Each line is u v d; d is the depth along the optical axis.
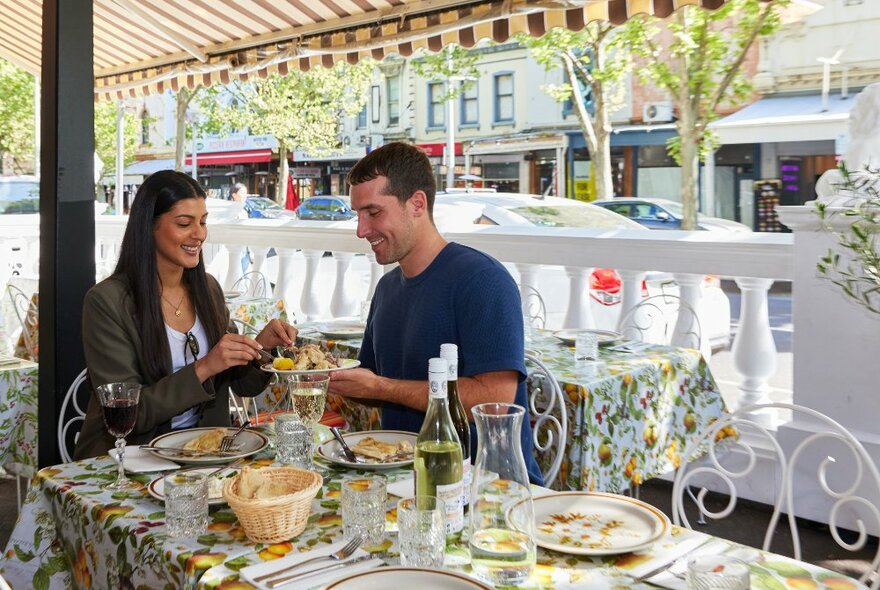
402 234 2.17
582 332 3.78
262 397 4.07
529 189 21.77
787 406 2.12
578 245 4.64
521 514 1.34
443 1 4.45
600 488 2.97
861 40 15.41
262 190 26.44
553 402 2.77
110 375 2.26
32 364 3.58
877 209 3.26
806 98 16.27
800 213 3.56
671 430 3.36
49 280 3.24
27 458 3.53
